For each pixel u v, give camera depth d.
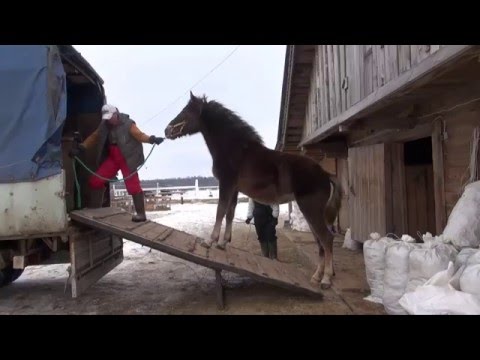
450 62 3.62
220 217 5.91
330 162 12.93
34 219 4.91
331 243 5.86
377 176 7.73
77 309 5.14
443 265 3.78
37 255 5.89
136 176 6.00
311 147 10.70
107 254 6.52
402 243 4.31
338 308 4.83
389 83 5.10
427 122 6.11
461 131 5.21
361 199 8.54
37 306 5.32
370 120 6.93
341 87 8.01
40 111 4.92
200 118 6.10
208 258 4.98
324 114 9.32
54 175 4.93
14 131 4.92
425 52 4.43
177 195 32.22
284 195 5.95
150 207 21.31
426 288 3.46
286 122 12.13
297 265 7.92
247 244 10.44
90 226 5.65
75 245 5.16
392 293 4.21
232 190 5.97
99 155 6.11
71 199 6.32
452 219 4.24
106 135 5.97
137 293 5.91
